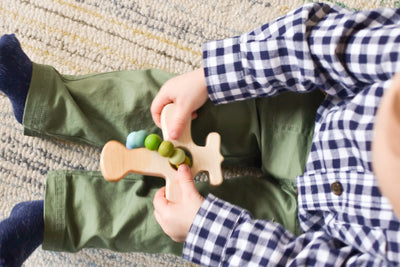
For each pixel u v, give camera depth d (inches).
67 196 31.2
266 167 32.4
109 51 37.5
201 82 29.3
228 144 32.7
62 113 30.9
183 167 28.5
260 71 27.9
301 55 26.6
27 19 37.3
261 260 26.2
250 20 38.1
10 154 36.2
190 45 38.0
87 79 32.0
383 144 14.1
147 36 37.8
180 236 28.8
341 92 28.1
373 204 26.2
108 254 36.2
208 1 38.3
